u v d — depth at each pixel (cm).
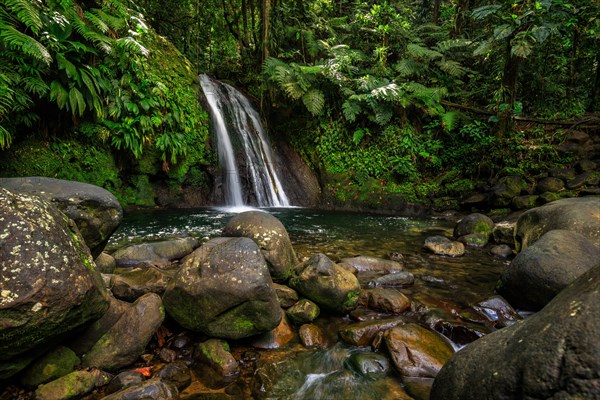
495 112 891
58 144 623
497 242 539
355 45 1109
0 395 181
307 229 632
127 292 265
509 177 777
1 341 161
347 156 941
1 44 465
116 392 183
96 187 289
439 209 845
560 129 859
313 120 971
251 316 239
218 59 1359
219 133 873
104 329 225
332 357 241
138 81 686
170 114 739
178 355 235
